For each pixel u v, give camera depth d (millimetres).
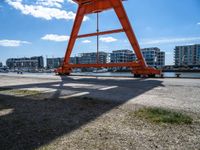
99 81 20016
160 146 3748
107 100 8766
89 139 4141
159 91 11680
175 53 161875
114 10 25250
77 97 9750
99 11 27250
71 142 3998
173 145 3791
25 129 4859
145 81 18938
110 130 4676
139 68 25250
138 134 4387
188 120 5309
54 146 3824
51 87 14734
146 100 8648
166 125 4984
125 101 8453
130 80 20672
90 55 165375
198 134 4348
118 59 157500
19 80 22953
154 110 6457
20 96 10289
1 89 13570
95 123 5266
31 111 6781
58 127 4980
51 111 6742
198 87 13344
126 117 5785
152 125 4996
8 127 5035
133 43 24688
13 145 3910
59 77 28141
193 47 152000
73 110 6848
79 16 28609
